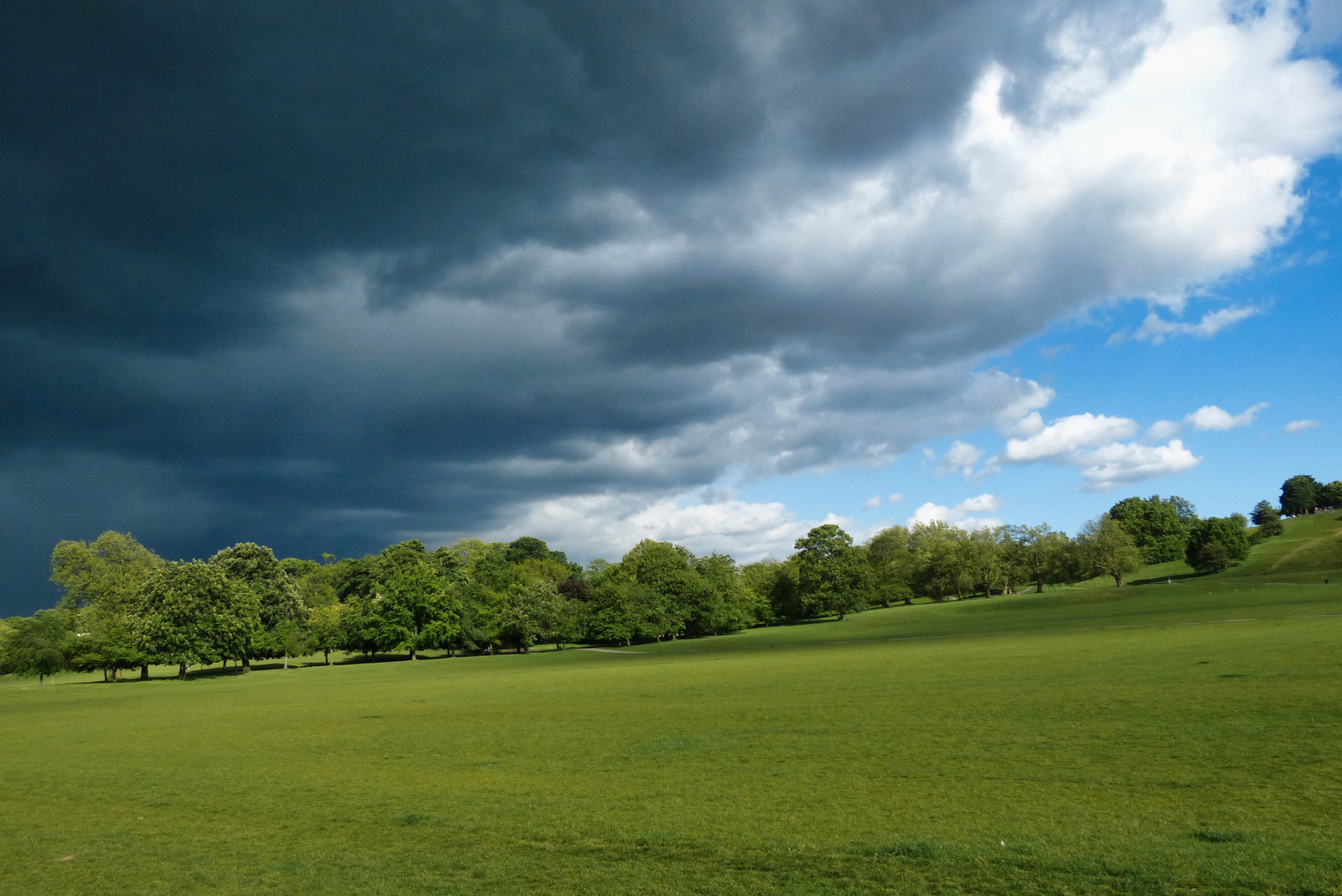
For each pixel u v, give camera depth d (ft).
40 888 47.01
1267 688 92.99
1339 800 48.49
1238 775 56.13
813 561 513.04
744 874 42.32
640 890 40.78
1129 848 42.32
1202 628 217.56
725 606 496.64
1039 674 127.13
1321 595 348.79
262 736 113.09
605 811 57.77
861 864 42.78
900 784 60.75
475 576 597.93
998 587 599.16
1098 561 562.66
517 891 41.75
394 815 60.34
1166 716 80.48
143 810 67.72
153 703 200.13
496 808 60.70
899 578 604.08
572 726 104.99
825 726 90.27
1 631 413.18
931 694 112.16
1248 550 585.22
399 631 409.49
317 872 47.16
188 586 341.62
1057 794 54.85
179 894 44.45
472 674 260.01
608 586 470.39
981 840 45.62
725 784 64.44
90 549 409.90
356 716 134.10
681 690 146.72
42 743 118.73
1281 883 35.91
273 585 398.83
